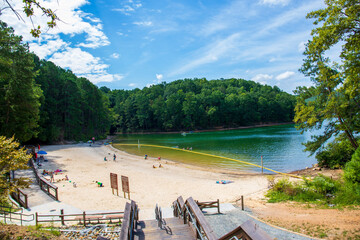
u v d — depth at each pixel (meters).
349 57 13.07
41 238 7.89
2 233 7.48
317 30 14.59
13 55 29.50
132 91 174.62
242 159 41.00
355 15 11.98
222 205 16.66
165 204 17.69
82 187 22.39
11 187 9.85
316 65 22.80
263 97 143.62
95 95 90.62
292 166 35.31
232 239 3.89
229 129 122.19
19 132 35.12
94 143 72.88
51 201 17.52
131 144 68.88
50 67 70.12
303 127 24.81
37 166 32.47
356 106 20.83
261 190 21.80
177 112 124.25
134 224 7.61
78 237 10.09
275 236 10.99
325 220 12.58
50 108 66.00
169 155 46.50
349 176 17.86
